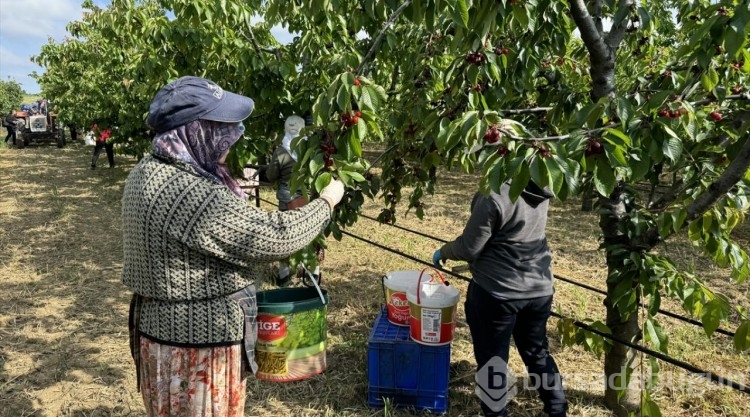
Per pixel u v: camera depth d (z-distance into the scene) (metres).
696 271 5.73
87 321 4.38
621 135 1.65
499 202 2.48
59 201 9.38
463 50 2.52
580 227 7.84
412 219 8.25
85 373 3.58
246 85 4.18
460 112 2.58
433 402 3.11
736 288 5.19
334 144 2.07
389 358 3.10
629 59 3.91
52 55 13.16
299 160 2.14
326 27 3.90
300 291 2.64
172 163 1.69
